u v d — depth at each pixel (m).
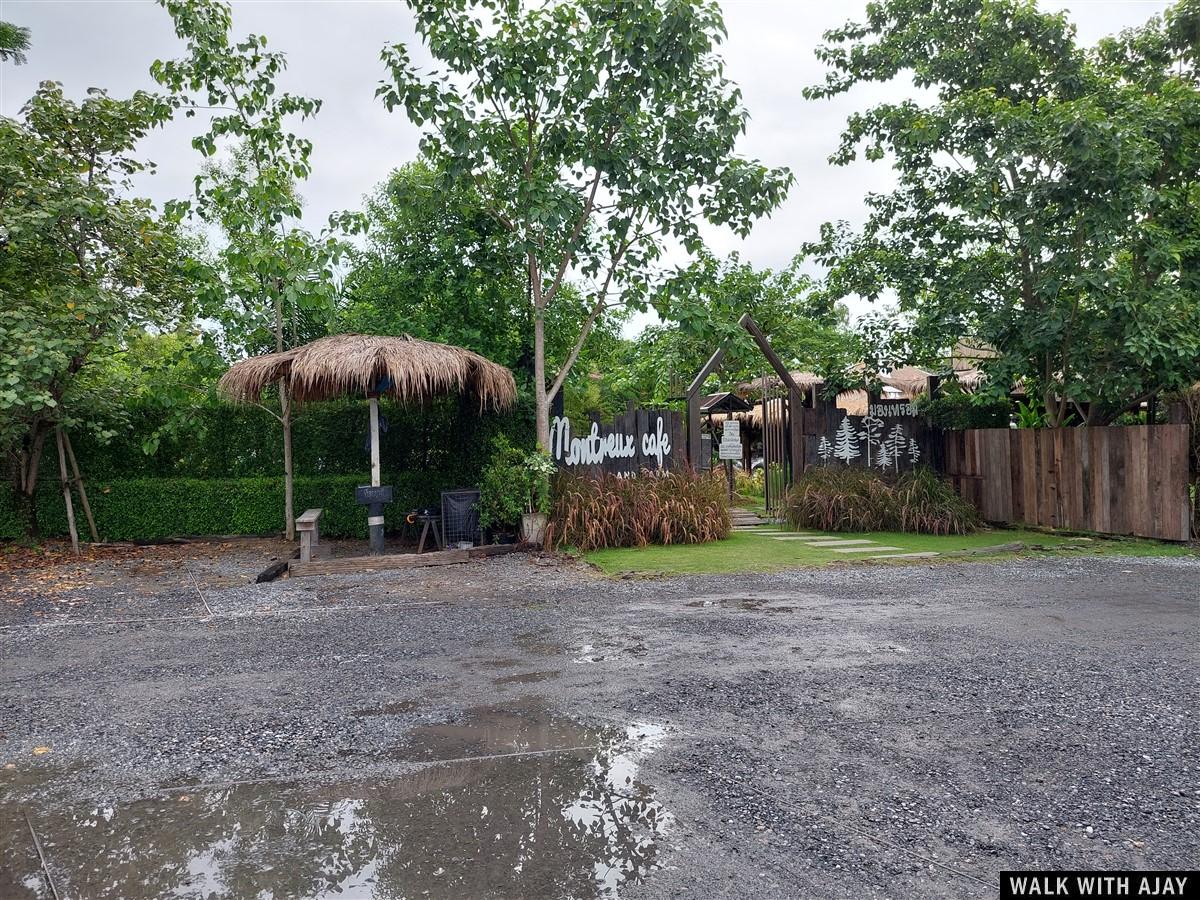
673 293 11.37
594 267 11.62
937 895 2.77
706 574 9.11
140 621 7.11
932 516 12.38
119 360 13.12
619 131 10.83
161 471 13.02
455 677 5.31
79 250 11.16
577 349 11.64
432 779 3.74
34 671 5.60
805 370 20.53
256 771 3.86
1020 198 10.81
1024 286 12.03
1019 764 3.81
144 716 4.64
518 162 11.11
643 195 10.70
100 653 6.05
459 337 11.87
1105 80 11.37
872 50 12.55
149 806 3.52
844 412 13.95
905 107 12.14
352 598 8.05
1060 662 5.44
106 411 11.73
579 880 2.88
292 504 12.69
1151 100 10.69
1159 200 10.52
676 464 12.99
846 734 4.21
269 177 11.13
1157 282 10.73
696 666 5.48
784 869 2.94
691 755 3.97
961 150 11.84
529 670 5.45
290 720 4.54
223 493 12.69
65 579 9.27
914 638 6.14
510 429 12.34
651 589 8.33
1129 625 6.46
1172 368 10.76
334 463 13.31
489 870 2.96
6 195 10.41
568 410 15.45
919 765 3.81
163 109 11.06
